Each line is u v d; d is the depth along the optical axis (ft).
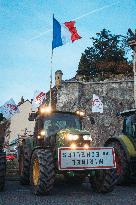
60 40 44.70
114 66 99.86
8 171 34.17
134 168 25.17
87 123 70.64
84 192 20.57
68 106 73.92
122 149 26.02
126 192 21.11
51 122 23.03
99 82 72.90
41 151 19.21
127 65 99.04
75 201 16.66
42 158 18.57
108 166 19.17
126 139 26.22
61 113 23.58
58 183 25.76
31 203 15.88
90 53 110.32
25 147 24.76
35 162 19.58
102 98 71.72
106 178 19.43
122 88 70.59
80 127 23.39
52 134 21.61
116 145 26.96
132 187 24.80
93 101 65.62
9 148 69.21
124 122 28.07
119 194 19.89
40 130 22.76
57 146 20.02
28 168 24.27
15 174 32.40
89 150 19.12
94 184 20.65
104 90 72.02
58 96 75.51
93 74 104.83
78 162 18.76
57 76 84.23
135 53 58.29
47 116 23.12
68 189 22.17
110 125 69.00
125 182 25.48
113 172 19.48
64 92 75.15
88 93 73.36
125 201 16.92
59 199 17.31
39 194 18.84
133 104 68.64
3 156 21.47
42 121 22.91
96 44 110.01
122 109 69.26
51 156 18.85
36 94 53.72
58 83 83.51
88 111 71.97
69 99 74.23
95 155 19.15
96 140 69.26
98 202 16.42
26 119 142.72
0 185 21.04
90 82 73.77
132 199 17.70
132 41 57.47
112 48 107.55
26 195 18.90
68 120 23.41
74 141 19.52
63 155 18.69
